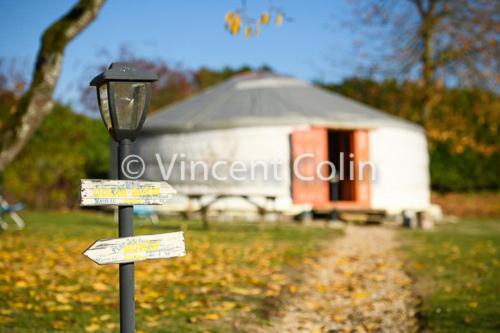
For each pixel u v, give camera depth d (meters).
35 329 5.19
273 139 15.95
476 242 11.95
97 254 3.33
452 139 23.61
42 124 18.61
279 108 16.83
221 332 5.31
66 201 19.31
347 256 9.75
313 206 16.00
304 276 7.98
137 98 3.52
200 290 6.84
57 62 8.12
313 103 17.52
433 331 5.44
